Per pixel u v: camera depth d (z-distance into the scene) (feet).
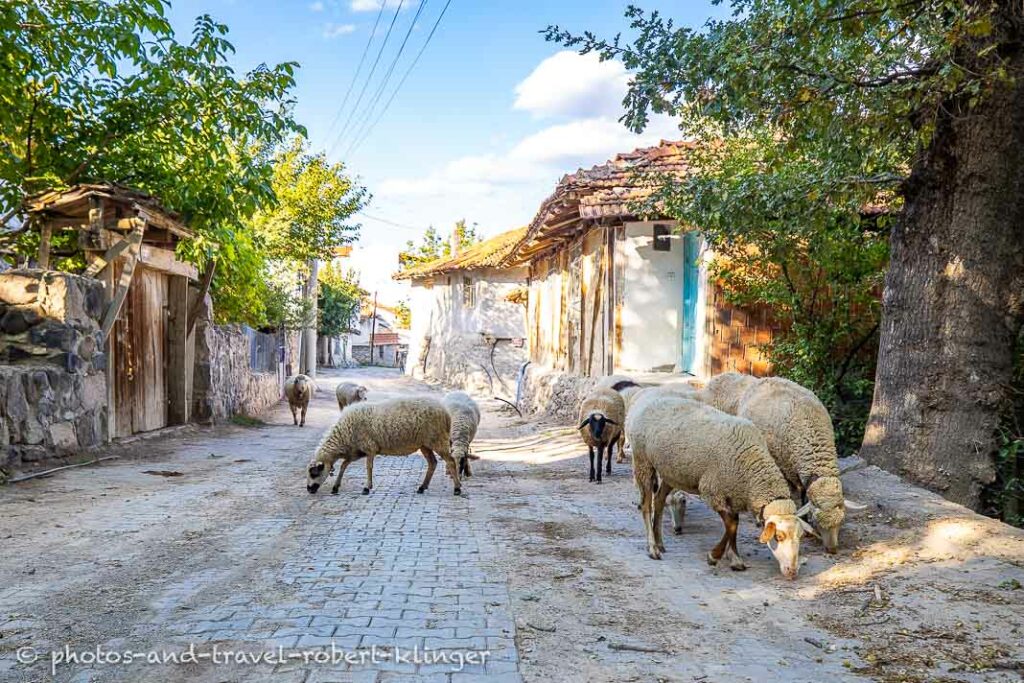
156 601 16.28
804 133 27.25
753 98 25.30
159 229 42.70
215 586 17.38
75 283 35.99
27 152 40.32
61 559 19.36
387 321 303.68
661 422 20.83
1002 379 25.82
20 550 20.11
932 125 23.26
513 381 96.68
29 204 37.86
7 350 34.65
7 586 17.17
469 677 12.67
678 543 22.48
